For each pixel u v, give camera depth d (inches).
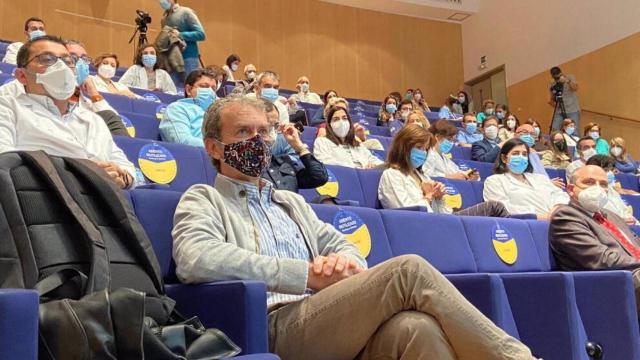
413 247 97.7
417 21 486.3
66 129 90.3
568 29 407.5
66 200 53.6
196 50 253.3
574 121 365.4
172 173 114.1
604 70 380.5
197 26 251.1
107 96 155.3
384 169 147.3
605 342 85.7
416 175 142.4
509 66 454.0
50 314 42.4
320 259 60.7
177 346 46.5
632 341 84.4
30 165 55.2
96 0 354.6
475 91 486.6
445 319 52.8
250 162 69.2
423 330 52.6
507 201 159.6
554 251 115.2
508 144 164.4
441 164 192.9
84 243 53.4
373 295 54.9
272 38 431.5
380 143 209.3
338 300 56.2
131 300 43.8
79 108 95.7
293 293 58.9
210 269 57.3
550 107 418.9
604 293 86.7
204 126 72.3
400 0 466.9
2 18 325.4
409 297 54.4
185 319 54.6
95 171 59.3
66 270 49.6
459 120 327.3
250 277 57.7
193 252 58.3
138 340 42.9
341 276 59.9
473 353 52.3
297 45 440.1
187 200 65.2
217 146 70.9
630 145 363.6
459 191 164.6
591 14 392.2
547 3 424.5
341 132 170.7
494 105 362.9
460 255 102.6
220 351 48.3
